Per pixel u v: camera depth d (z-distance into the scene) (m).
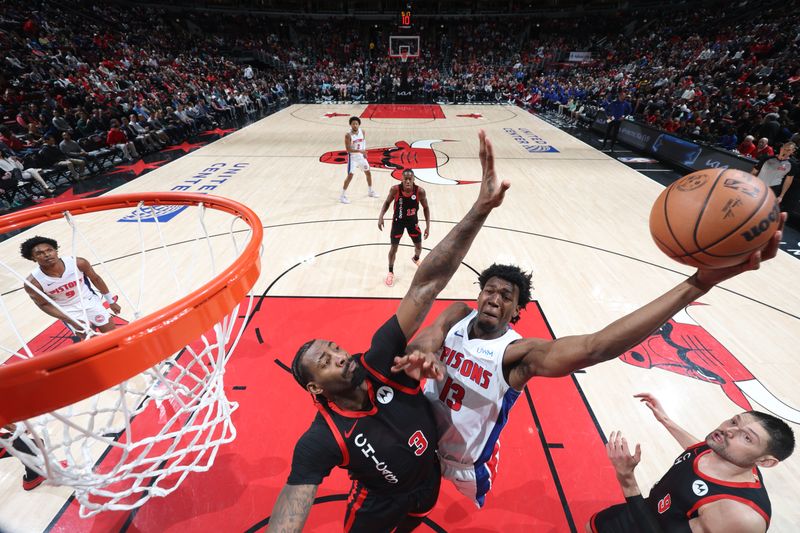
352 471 1.46
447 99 23.53
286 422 3.11
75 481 1.69
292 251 5.78
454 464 1.74
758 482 1.69
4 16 14.38
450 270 1.41
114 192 8.09
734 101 11.99
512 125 15.74
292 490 1.32
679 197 1.16
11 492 2.62
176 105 13.69
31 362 1.01
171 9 25.45
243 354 3.79
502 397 1.61
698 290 1.16
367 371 1.41
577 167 10.04
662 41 23.00
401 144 12.35
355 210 7.25
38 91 11.91
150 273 5.14
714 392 3.43
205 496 2.58
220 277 1.49
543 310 4.50
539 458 2.85
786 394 3.42
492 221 6.80
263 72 24.48
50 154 8.47
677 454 2.90
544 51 27.03
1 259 5.53
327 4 29.52
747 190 1.05
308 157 10.80
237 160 10.41
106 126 10.86
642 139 11.45
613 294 4.81
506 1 29.56
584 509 2.54
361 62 27.22
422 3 29.72
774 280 5.12
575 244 6.03
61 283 3.20
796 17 16.47
